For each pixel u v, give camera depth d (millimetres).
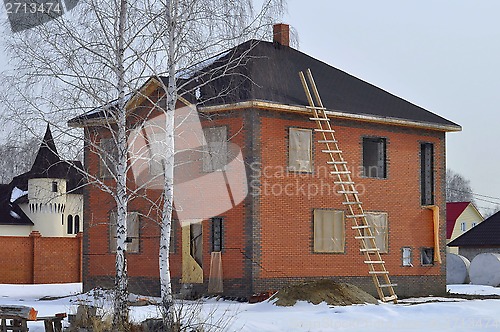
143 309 27062
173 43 21734
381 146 37812
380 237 37062
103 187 23344
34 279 47750
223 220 33344
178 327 20562
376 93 39062
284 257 33219
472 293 41438
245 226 32562
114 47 21328
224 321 23719
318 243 34406
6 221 65000
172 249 34812
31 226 66375
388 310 27094
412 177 38562
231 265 32969
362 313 26422
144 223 35844
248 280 32312
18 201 66938
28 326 22656
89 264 37844
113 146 24484
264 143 32938
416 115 38781
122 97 21562
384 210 37219
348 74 39562
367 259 33938
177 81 24000
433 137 39688
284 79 35250
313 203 34375
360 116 35812
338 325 24125
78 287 43594
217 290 33156
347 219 35562
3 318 20641
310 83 35500
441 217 39531
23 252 47781
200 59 22031
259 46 35969
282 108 33000
